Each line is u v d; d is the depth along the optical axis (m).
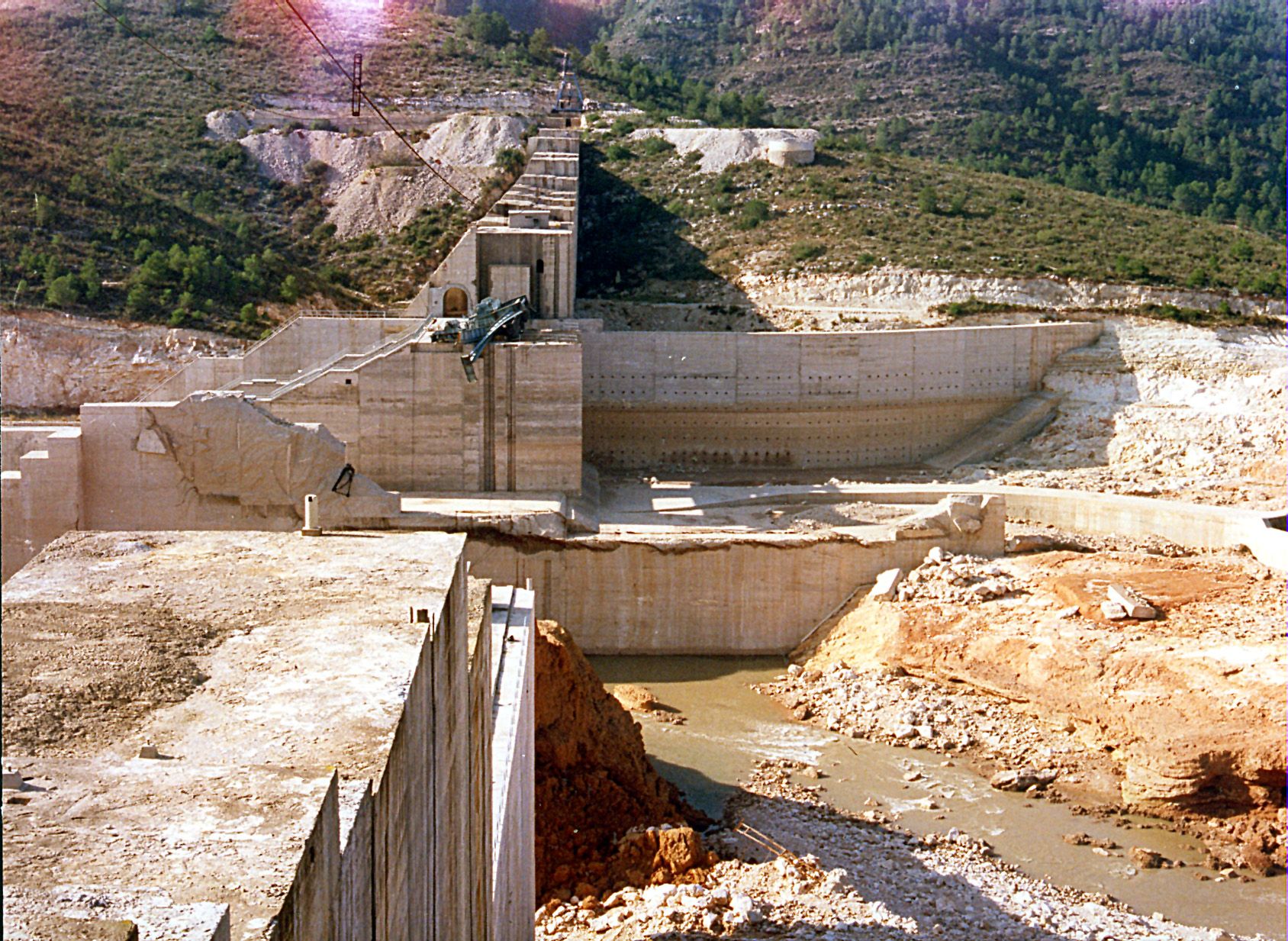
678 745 46.03
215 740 12.95
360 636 15.81
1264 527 57.88
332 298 85.19
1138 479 70.62
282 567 18.89
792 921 31.75
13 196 81.94
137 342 72.38
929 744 46.00
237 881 9.82
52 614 16.38
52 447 48.88
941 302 86.25
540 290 69.75
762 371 74.56
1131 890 36.81
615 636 55.50
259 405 54.16
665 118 128.25
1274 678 43.47
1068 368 80.06
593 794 37.44
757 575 55.53
